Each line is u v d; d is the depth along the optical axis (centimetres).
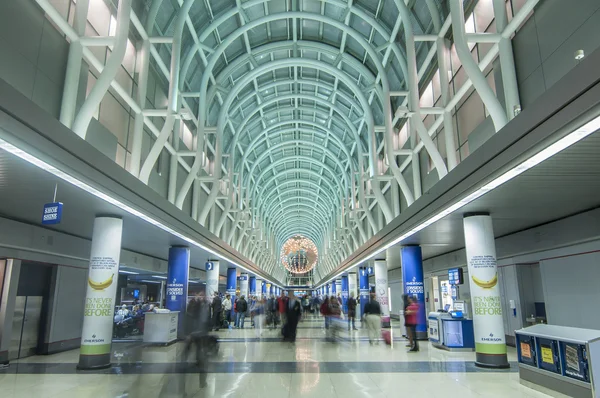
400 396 789
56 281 1444
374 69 2294
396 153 1922
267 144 3675
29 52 932
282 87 2998
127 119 1522
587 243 1141
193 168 1839
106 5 1338
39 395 792
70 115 997
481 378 946
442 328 1474
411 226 1412
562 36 881
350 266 3428
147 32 1448
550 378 818
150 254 2411
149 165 1317
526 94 1013
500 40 1030
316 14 1928
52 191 886
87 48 1123
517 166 705
